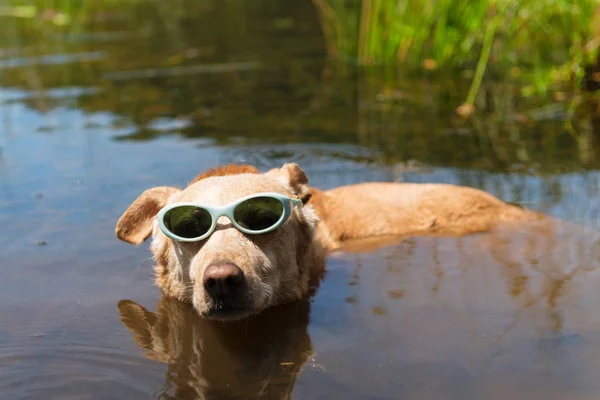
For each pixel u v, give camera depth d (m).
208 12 2.97
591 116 1.41
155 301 0.79
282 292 0.79
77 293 0.80
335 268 0.87
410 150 1.27
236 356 0.67
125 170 1.16
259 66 1.95
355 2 2.02
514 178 1.13
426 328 0.70
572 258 0.85
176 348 0.69
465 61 1.80
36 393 0.61
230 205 0.75
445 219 1.01
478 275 0.82
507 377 0.61
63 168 1.18
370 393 0.60
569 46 1.58
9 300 0.78
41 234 0.94
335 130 1.38
